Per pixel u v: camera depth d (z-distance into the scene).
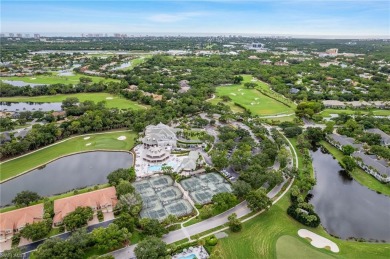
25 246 107.44
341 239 116.94
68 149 190.50
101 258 94.31
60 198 135.00
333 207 139.50
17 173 160.62
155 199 138.50
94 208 125.56
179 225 120.31
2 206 134.00
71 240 101.31
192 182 153.62
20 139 191.88
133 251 103.06
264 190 143.88
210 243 108.94
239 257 104.44
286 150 184.00
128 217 115.88
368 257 107.06
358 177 166.88
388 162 174.62
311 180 151.62
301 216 124.81
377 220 130.50
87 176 162.25
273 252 107.31
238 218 125.56
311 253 107.56
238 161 163.62
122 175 146.88
